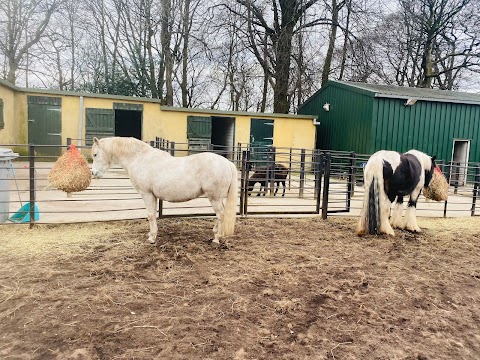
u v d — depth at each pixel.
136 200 8.23
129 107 15.99
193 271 4.23
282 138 17.73
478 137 15.28
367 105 14.48
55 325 2.99
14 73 21.44
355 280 4.22
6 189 5.81
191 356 2.69
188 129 16.80
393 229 6.68
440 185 7.15
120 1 23.28
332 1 20.95
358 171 13.74
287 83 21.44
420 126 14.62
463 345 3.03
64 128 15.34
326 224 6.80
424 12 24.95
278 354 2.77
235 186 5.11
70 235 5.35
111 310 3.26
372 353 2.85
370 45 21.14
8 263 4.23
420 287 4.14
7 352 2.63
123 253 4.66
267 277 4.16
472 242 6.08
